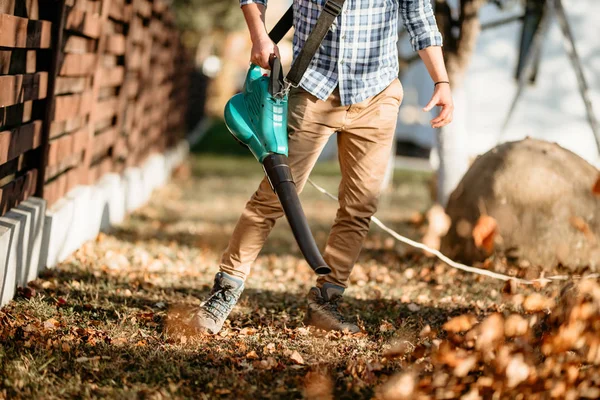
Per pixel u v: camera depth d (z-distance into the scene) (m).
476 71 16.47
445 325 4.20
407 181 18.70
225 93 38.47
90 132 8.72
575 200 7.50
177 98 19.83
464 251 7.97
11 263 5.79
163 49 15.73
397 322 5.73
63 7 6.76
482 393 3.95
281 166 4.76
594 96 16.20
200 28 21.44
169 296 6.48
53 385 4.25
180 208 13.52
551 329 4.61
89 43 8.54
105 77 9.59
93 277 6.98
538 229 7.52
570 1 16.03
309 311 5.53
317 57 4.98
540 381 3.96
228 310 5.32
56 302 5.86
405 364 4.46
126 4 10.77
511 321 4.13
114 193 10.41
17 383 4.19
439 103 5.15
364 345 5.08
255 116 4.87
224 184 17.88
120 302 6.10
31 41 6.12
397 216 12.92
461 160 10.69
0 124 5.73
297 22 5.02
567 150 7.98
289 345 5.09
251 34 4.91
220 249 9.74
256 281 7.53
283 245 10.38
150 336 5.17
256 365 4.62
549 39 16.14
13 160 6.36
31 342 4.81
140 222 11.14
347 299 6.67
